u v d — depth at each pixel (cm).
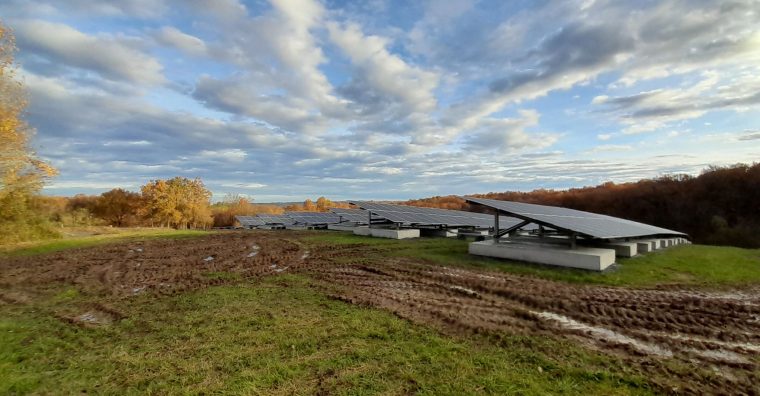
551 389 430
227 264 1438
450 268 1209
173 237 2614
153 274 1264
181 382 462
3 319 775
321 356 530
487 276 1088
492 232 2075
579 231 1125
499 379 453
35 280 1197
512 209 1341
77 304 888
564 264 1170
